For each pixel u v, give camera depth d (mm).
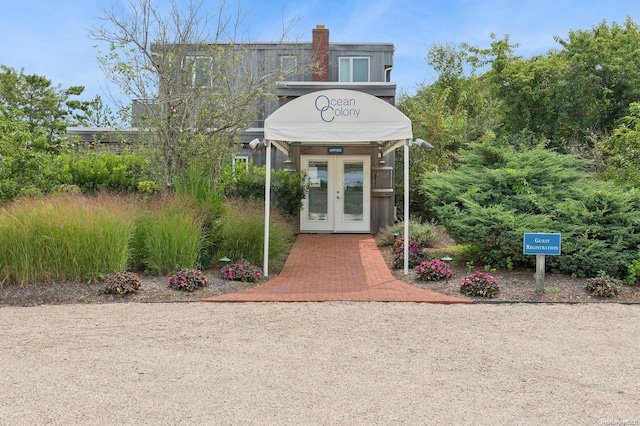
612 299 8211
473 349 5848
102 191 11523
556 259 9328
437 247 12727
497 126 21969
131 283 8359
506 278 9352
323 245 13938
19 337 6215
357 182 16047
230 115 12594
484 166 11219
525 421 4098
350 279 9797
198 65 12633
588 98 20812
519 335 6402
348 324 6852
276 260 11133
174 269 9320
